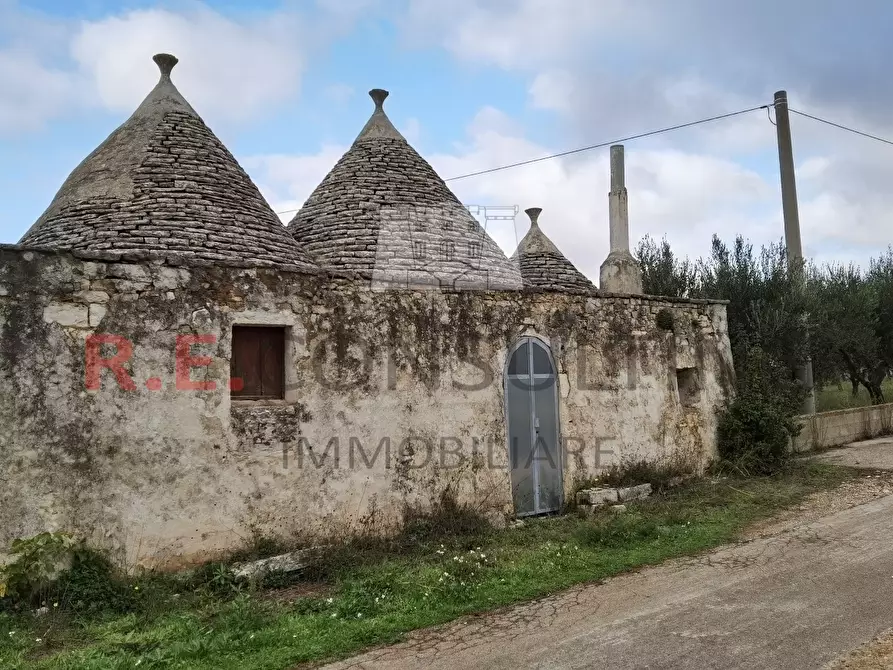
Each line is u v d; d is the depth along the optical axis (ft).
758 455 34.55
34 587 17.28
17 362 17.99
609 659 13.75
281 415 21.88
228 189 25.55
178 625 16.37
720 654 13.74
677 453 33.24
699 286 52.65
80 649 15.12
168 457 19.83
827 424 44.16
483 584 18.81
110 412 19.13
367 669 13.89
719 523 25.14
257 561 20.29
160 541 19.51
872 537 22.03
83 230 22.85
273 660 14.32
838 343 51.96
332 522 22.58
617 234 37.78
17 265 18.20
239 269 21.52
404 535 23.72
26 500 17.81
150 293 19.99
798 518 25.40
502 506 26.68
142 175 24.67
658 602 17.06
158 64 28.86
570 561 20.72
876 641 14.03
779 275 48.67
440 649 14.78
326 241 28.17
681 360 34.24
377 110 33.91
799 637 14.40
